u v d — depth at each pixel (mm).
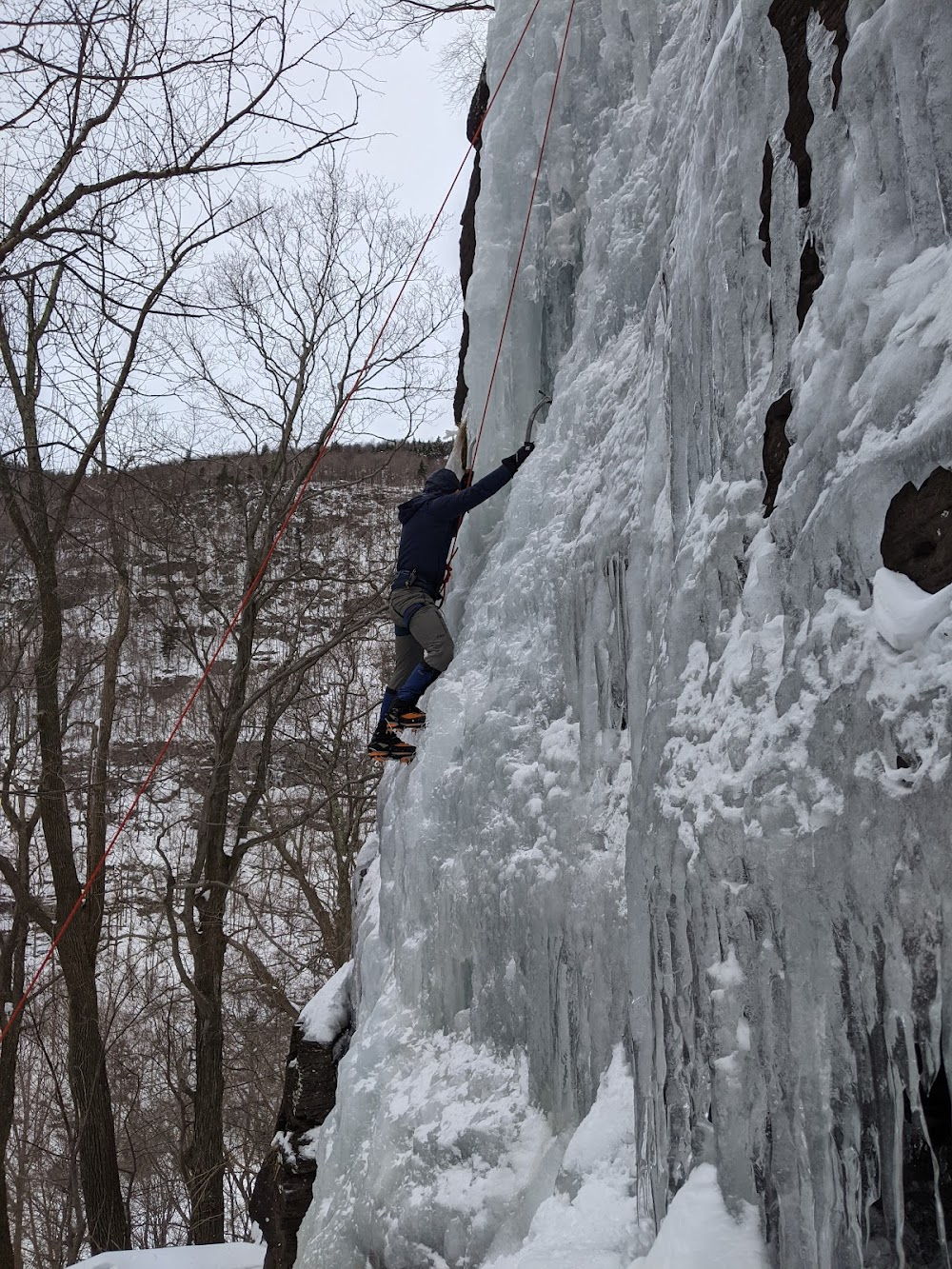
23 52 7891
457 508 5684
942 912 2021
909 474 2270
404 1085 5250
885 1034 2180
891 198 2533
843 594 2457
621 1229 3219
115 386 12234
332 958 16938
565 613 4852
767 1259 2479
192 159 8672
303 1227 5801
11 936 13125
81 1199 17094
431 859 5484
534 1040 4453
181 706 20156
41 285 10445
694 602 3264
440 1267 4398
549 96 6305
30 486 12773
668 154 4957
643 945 3260
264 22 8234
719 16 3967
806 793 2412
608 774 4344
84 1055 13492
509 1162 4312
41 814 13617
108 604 16203
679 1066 2969
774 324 3068
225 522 17422
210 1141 14219
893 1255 2197
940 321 2268
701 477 3547
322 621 17297
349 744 17938
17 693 14617
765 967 2545
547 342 6348
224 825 15055
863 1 2693
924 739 2090
